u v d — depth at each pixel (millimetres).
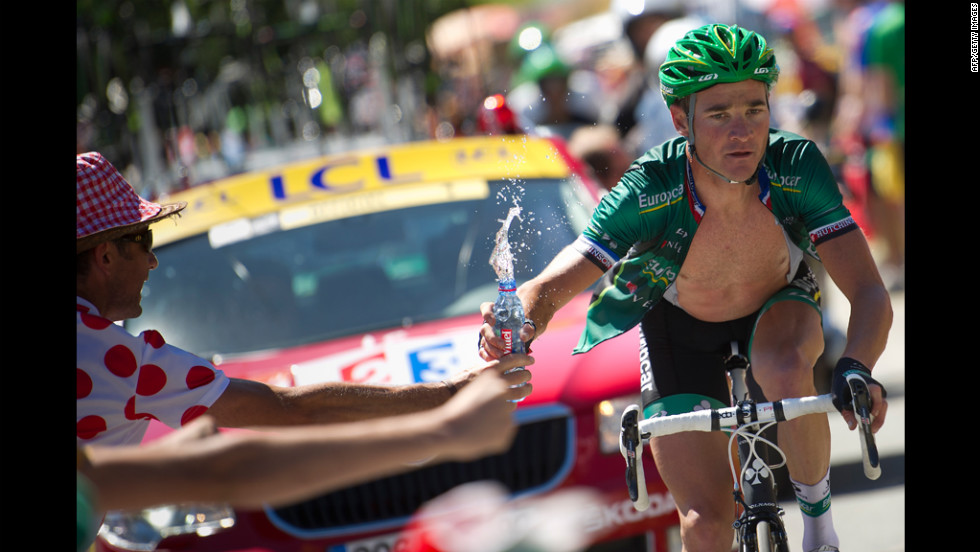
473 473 12586
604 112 29734
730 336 11039
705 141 9578
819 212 9859
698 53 9422
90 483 5812
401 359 13875
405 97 32062
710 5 43344
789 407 8906
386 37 32312
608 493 12594
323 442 5930
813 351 10328
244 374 14016
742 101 9430
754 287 10695
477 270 15812
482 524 12383
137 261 9219
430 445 6086
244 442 5879
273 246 16422
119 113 28203
